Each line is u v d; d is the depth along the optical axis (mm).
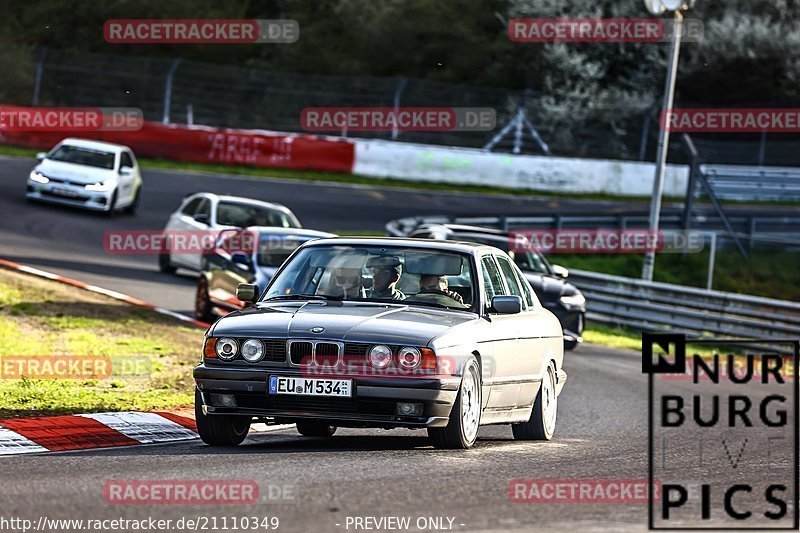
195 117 173625
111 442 32906
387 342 30562
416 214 127250
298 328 31062
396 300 33906
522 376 36000
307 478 26312
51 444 31703
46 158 109250
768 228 138750
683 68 195000
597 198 158875
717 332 83188
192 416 37750
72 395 39938
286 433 37781
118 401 39562
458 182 154875
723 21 192500
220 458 29547
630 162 167875
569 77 192750
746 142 186500
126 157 112375
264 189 132000
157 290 75938
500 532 21062
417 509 23000
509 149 171500
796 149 180250
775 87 196750
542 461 31016
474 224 110312
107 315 61375
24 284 68625
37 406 37438
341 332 30781
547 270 71062
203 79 175250
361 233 113250
